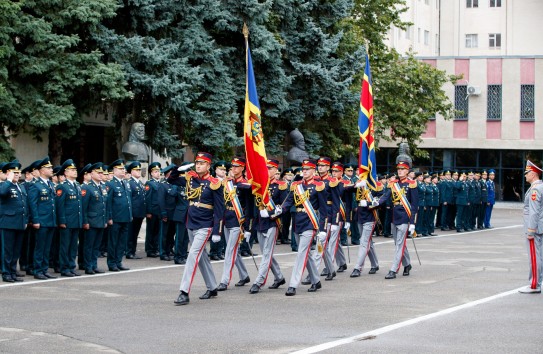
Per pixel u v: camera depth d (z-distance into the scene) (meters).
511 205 63.88
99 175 20.36
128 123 31.36
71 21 26.66
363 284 18.64
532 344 11.72
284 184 21.05
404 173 19.94
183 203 22.73
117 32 29.36
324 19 37.72
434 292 17.22
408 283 18.78
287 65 36.09
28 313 14.15
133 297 16.16
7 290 16.98
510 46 80.38
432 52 81.25
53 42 25.92
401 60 48.69
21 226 18.44
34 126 26.34
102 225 20.20
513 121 62.75
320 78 35.62
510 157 64.19
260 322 13.48
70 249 19.84
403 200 19.72
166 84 28.06
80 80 26.16
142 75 27.98
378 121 45.16
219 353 11.05
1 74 25.00
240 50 32.78
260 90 33.59
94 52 26.56
